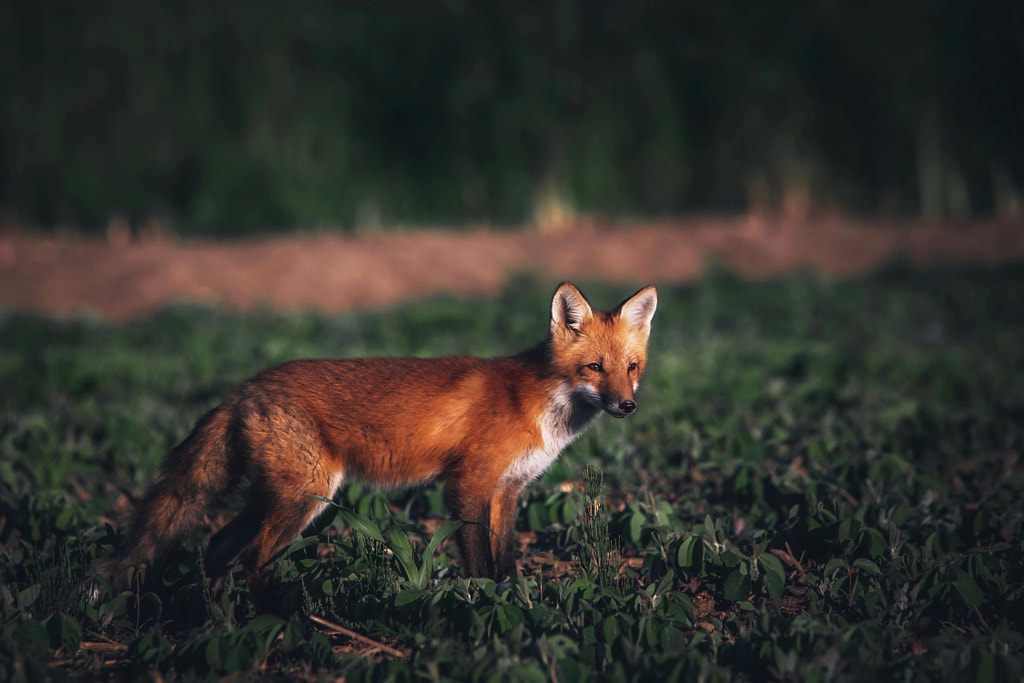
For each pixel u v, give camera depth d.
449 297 25.67
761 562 5.44
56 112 32.06
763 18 35.44
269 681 4.37
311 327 19.38
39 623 4.67
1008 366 13.23
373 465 5.93
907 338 17.84
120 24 32.16
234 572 5.83
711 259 31.38
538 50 34.44
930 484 7.18
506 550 6.08
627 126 36.06
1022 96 35.19
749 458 8.20
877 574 5.39
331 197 34.84
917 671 4.19
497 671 4.09
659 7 35.66
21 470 8.02
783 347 14.05
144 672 4.60
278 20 33.72
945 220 36.03
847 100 37.00
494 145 34.72
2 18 31.16
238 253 30.28
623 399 6.09
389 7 34.03
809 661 4.31
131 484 8.05
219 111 33.50
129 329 19.92
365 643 4.93
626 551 6.43
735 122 36.62
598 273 30.84
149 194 33.91
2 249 29.52
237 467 5.71
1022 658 4.38
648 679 4.21
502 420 5.89
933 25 35.31
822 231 34.06
